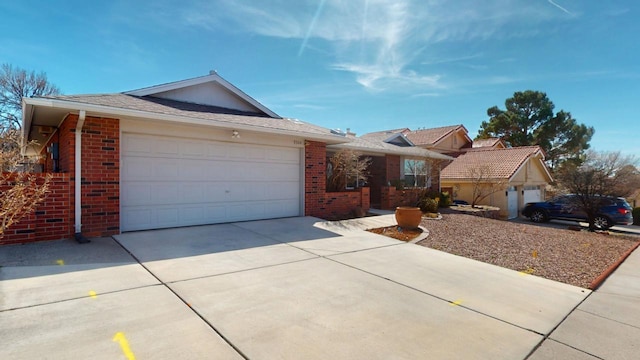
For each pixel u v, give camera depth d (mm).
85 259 5371
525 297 4695
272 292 4332
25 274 4609
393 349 3066
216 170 8719
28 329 3123
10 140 7406
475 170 20641
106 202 6984
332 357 2877
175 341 3016
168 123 7777
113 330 3166
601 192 15227
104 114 6754
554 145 33469
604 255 8008
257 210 9555
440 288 4832
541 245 8539
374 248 7070
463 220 12055
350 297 4301
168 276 4750
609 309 4461
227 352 2879
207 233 7609
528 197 23156
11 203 4992
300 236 7785
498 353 3109
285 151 10164
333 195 11352
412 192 14930
